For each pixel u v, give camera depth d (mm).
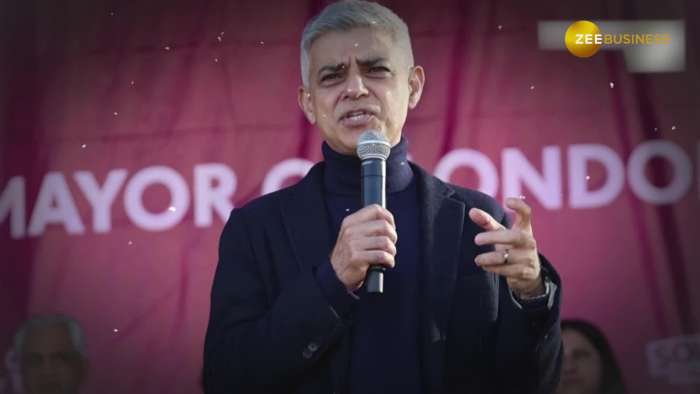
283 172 12930
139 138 12820
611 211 13133
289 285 6438
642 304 13070
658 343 13047
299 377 6621
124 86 12867
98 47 12875
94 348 12586
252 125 12938
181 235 12766
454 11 13172
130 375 12617
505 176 13062
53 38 12828
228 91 12953
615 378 12953
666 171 13211
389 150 6422
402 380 6605
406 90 7086
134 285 12680
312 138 12977
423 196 7020
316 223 6945
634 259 13109
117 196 12734
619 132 13219
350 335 6676
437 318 6691
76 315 12594
